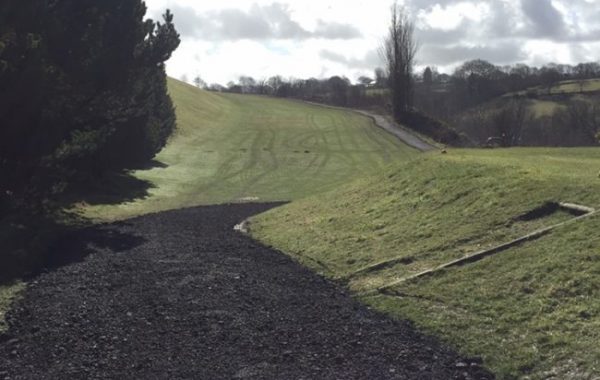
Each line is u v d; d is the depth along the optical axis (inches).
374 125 2348.7
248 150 1763.0
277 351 318.7
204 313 380.5
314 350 319.0
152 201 934.4
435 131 2046.0
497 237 443.8
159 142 1238.3
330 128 2337.6
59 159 633.0
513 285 364.5
